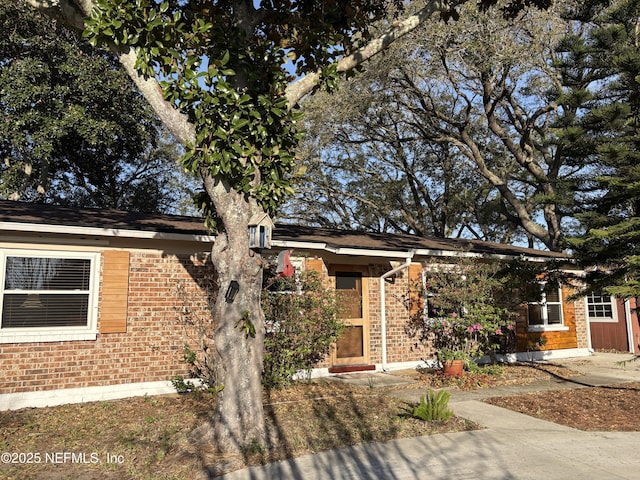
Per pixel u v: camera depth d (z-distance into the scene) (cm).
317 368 1106
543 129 1938
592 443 633
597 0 1275
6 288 823
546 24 1584
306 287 1009
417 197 2709
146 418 742
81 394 852
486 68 1622
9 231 827
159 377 927
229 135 620
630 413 801
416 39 1606
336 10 777
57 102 1803
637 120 1051
